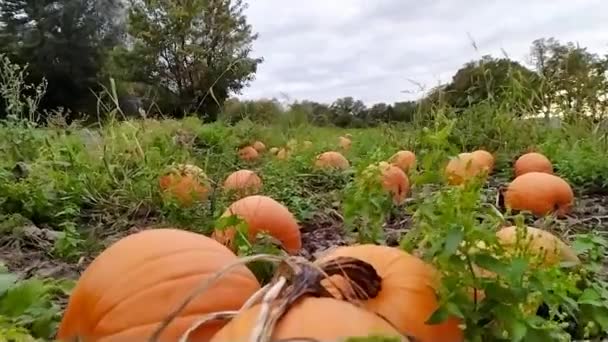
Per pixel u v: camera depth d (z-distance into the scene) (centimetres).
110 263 79
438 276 73
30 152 272
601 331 91
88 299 77
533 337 70
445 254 69
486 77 348
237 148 368
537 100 343
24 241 169
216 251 80
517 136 313
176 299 74
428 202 88
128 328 73
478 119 320
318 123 514
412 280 74
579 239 116
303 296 64
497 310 70
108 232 188
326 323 60
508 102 329
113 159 242
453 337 72
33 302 86
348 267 72
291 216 149
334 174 270
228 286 75
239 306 75
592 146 289
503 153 297
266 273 95
